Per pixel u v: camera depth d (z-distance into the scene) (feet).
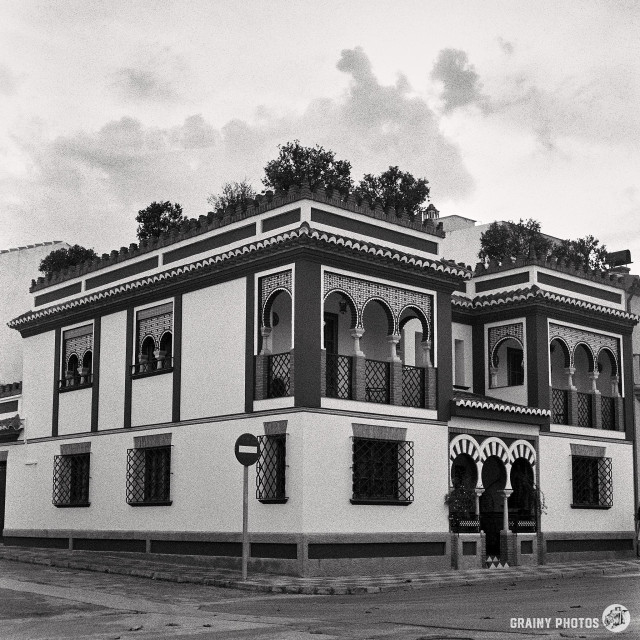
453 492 71.51
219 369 70.59
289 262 65.57
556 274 85.56
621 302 92.17
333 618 41.19
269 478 64.90
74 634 36.68
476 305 84.94
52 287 92.07
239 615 42.88
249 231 70.74
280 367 66.08
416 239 73.92
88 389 84.48
